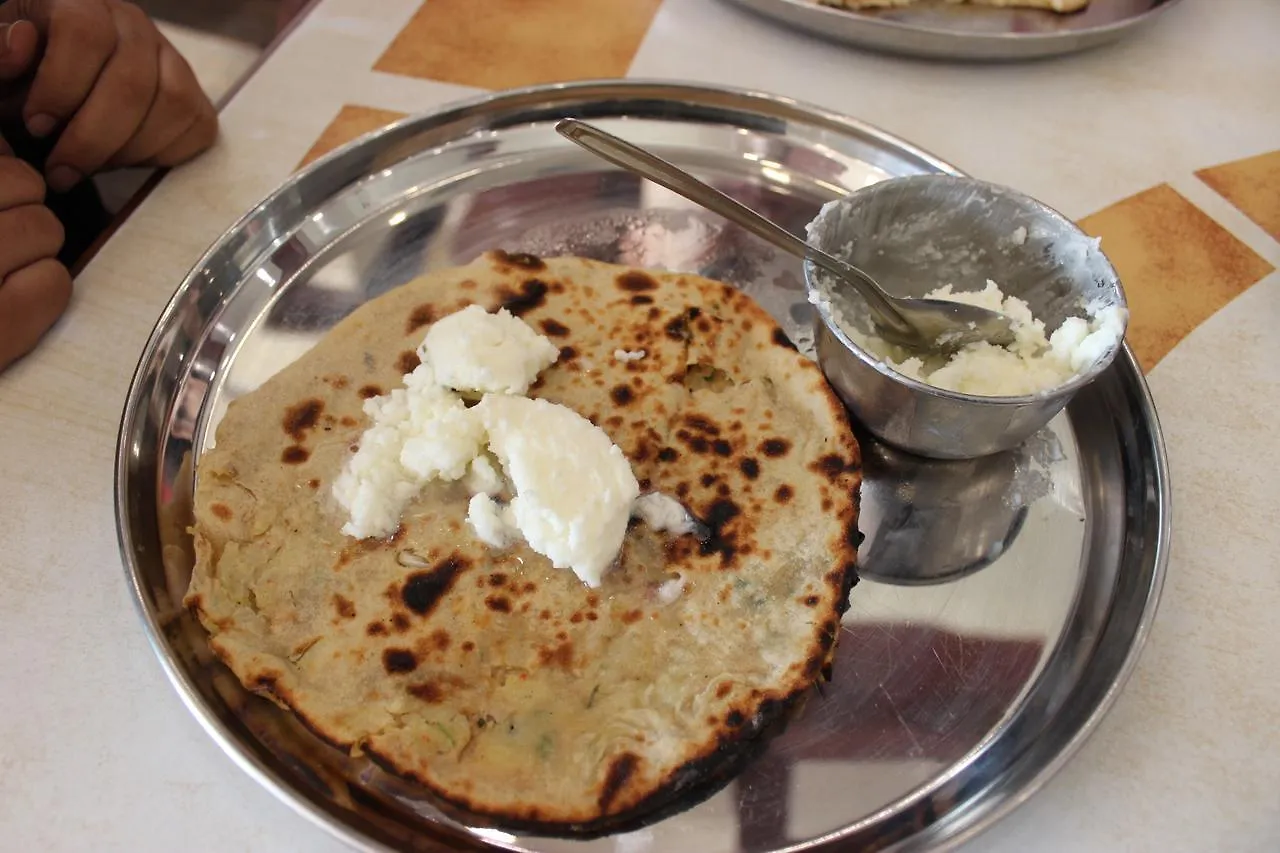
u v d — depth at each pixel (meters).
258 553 0.28
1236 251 0.38
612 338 0.33
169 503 0.30
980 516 0.31
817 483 0.30
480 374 0.30
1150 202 0.40
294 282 0.35
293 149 0.40
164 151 0.39
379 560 0.28
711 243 0.36
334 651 0.27
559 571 0.28
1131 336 0.36
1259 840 0.26
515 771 0.25
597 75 0.44
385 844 0.24
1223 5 0.49
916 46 0.44
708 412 0.32
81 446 0.31
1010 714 0.27
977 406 0.28
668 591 0.28
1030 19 0.46
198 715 0.25
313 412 0.31
